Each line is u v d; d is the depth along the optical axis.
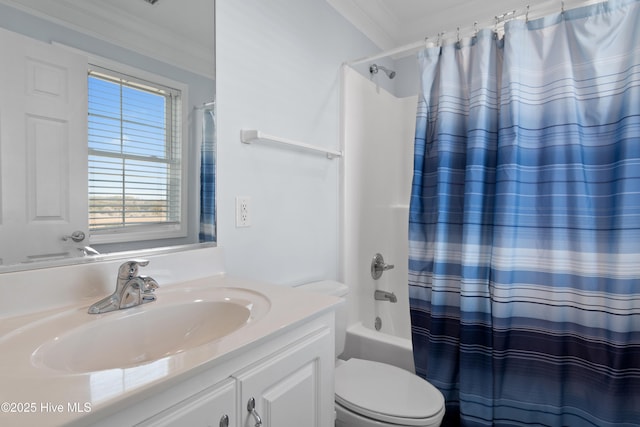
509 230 1.30
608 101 1.18
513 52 1.30
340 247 1.85
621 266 1.14
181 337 0.88
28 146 0.81
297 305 0.87
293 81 1.55
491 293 1.36
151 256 1.03
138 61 1.03
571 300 1.27
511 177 1.29
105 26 0.96
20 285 0.77
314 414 0.87
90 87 0.93
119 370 0.53
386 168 2.27
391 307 2.32
